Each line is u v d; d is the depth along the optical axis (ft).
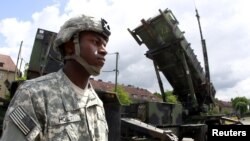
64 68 5.06
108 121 17.46
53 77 4.86
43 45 24.25
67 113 4.62
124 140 23.45
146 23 38.52
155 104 33.12
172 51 39.34
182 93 43.24
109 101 17.81
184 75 40.93
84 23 4.97
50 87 4.69
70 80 4.92
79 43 4.98
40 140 4.40
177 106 35.60
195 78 42.37
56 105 4.59
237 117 44.62
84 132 4.68
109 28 5.21
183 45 38.86
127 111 34.81
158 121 33.01
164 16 37.19
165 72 42.14
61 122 4.52
